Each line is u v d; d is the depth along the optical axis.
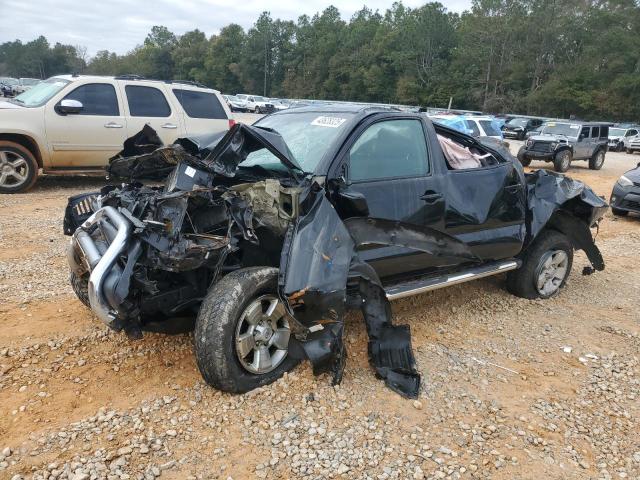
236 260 3.91
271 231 3.65
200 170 3.66
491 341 4.66
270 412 3.36
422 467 2.99
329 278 3.45
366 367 3.98
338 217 3.66
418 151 4.55
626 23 65.31
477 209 4.86
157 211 3.40
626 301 5.96
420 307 5.29
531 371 4.19
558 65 68.44
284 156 3.74
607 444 3.35
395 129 4.45
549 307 5.59
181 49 118.38
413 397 3.62
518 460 3.11
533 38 69.88
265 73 105.25
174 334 4.00
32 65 135.12
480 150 5.38
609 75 62.47
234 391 3.45
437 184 4.55
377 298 3.87
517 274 5.65
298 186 3.65
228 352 3.34
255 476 2.84
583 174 19.86
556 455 3.19
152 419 3.23
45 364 3.79
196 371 3.79
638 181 10.77
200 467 2.87
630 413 3.71
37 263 5.89
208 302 3.36
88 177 12.13
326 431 3.22
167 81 11.07
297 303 3.40
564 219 5.77
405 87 75.38
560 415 3.61
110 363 3.85
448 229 4.67
